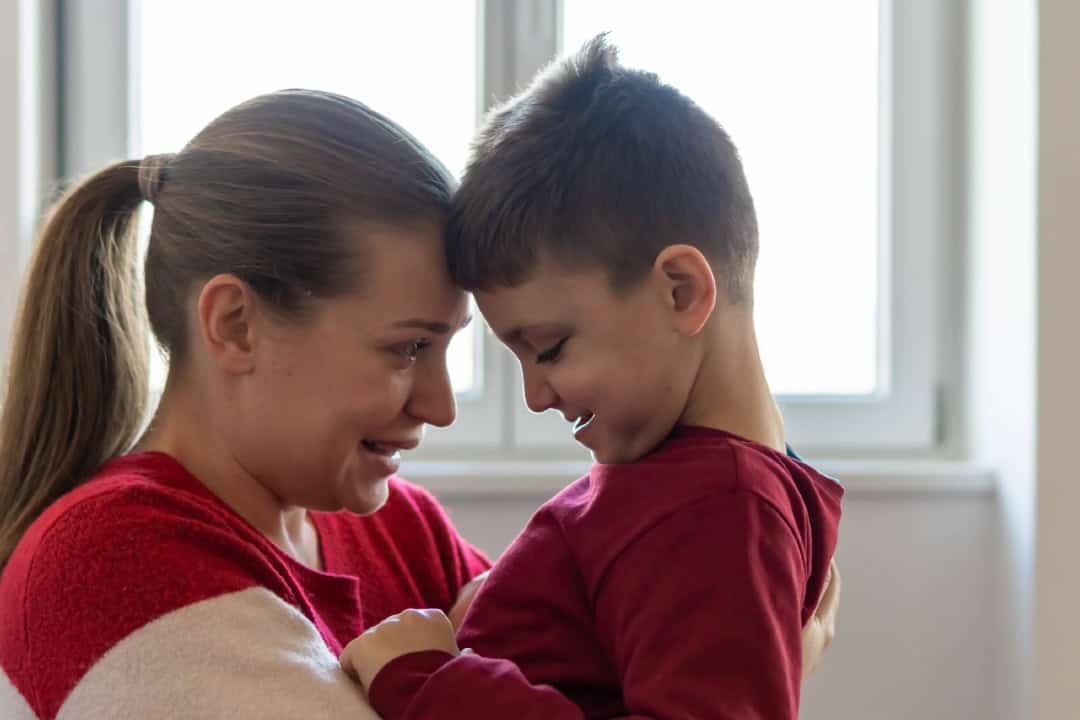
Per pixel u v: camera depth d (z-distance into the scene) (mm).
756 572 786
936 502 1684
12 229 1542
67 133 1714
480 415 1761
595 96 881
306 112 859
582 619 857
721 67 1800
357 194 832
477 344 1765
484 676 769
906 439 1805
